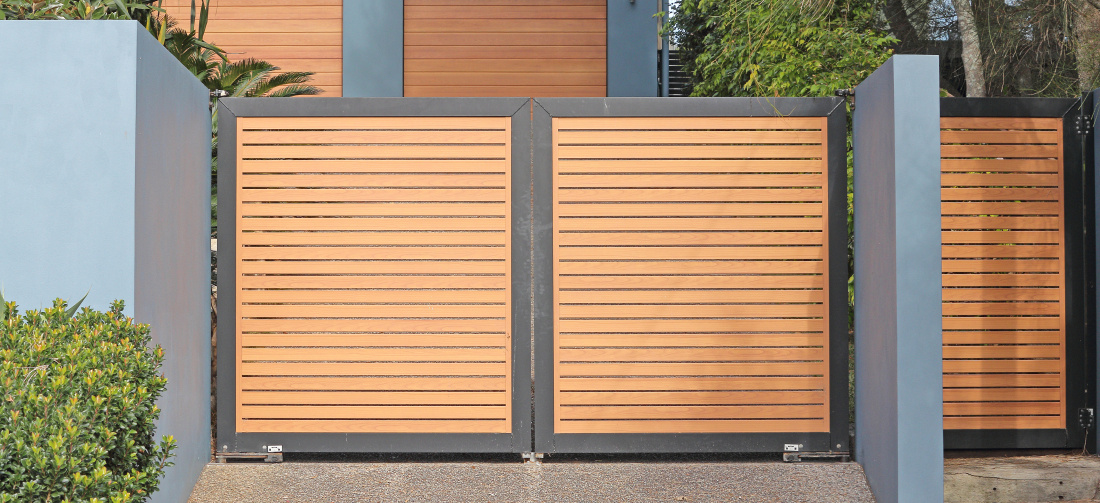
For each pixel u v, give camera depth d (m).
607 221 4.38
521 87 8.34
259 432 4.34
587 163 4.38
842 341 4.38
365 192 4.37
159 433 3.65
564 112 4.38
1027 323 4.57
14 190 3.46
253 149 4.38
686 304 4.38
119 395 2.46
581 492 4.07
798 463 4.32
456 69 8.34
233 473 4.18
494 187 4.38
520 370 4.34
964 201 4.56
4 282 3.44
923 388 3.80
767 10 6.31
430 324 4.36
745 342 4.38
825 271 4.39
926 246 3.81
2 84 3.48
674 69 10.21
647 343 4.37
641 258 4.38
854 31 6.45
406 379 4.35
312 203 4.37
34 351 2.56
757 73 6.53
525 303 4.35
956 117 4.56
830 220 4.39
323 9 8.24
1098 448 4.53
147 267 3.59
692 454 4.65
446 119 4.38
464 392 4.35
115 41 3.48
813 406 4.39
